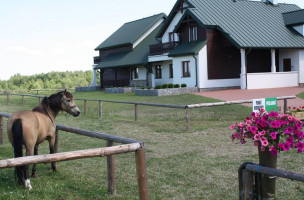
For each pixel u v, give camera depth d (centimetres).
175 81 2761
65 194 539
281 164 686
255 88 2519
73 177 636
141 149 448
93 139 1023
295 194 531
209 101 1886
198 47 2525
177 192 555
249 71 2764
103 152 420
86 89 3781
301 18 2908
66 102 616
